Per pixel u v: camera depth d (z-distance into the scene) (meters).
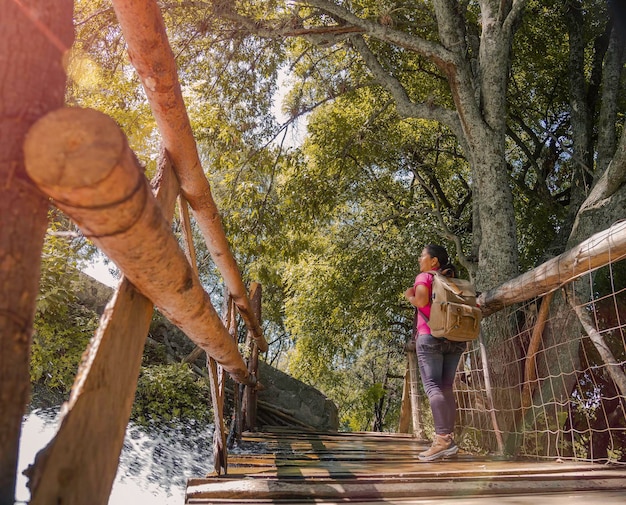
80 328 6.78
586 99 11.52
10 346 0.86
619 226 4.01
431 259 4.70
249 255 11.35
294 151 11.67
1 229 0.88
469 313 4.34
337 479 3.05
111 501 4.53
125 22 1.59
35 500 0.90
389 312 14.48
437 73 12.58
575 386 7.68
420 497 2.88
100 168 0.96
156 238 1.25
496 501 2.71
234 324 4.14
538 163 14.35
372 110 12.93
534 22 12.36
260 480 2.93
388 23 8.44
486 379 5.57
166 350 9.12
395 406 19.33
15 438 0.87
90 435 1.08
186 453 6.21
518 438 5.74
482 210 7.90
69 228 6.35
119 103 8.74
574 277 4.49
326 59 12.84
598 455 7.49
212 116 10.71
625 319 8.29
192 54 10.42
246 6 10.30
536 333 5.22
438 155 14.82
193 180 2.18
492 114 8.14
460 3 9.41
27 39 0.94
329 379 19.44
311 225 12.38
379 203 13.83
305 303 14.05
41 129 0.93
